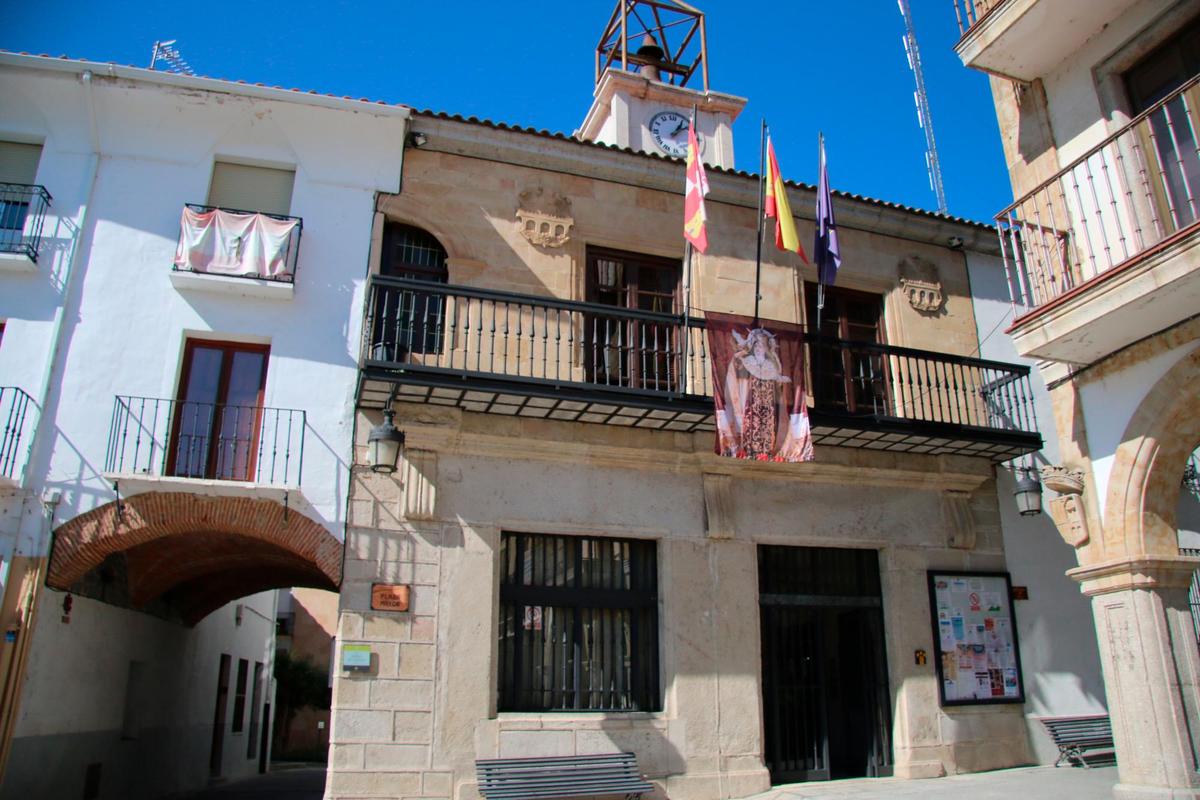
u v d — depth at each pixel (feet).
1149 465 27.20
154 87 35.29
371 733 30.66
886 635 38.47
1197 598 39.99
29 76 34.47
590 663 34.68
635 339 38.24
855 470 38.96
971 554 40.22
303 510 32.37
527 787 30.68
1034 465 41.96
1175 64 27.76
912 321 43.21
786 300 41.29
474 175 38.29
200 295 34.27
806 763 36.45
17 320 32.68
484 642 32.65
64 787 33.86
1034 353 28.43
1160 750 25.71
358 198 36.65
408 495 33.04
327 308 35.01
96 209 34.40
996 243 45.50
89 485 31.55
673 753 33.55
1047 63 31.30
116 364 32.94
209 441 33.19
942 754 36.88
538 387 32.53
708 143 57.47
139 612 41.32
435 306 36.27
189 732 50.90
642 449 36.19
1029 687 39.19
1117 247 28.40
